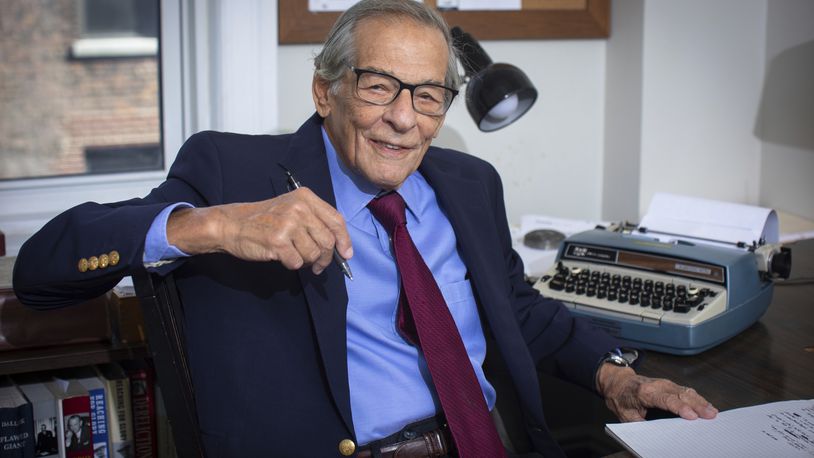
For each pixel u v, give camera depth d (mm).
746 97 2369
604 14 2289
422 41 1111
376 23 1110
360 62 1111
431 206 1345
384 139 1132
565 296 1521
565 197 2412
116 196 2061
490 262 1345
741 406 1201
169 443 1522
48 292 1071
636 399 1221
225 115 1946
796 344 1453
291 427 1126
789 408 1162
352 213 1245
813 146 2225
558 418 1496
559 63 2314
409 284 1199
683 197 1672
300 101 2072
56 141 2129
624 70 2297
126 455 1483
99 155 2154
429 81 1119
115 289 1415
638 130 2268
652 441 1062
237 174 1195
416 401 1211
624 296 1476
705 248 1525
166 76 2047
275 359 1146
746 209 1592
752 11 2320
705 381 1299
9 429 1345
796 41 2240
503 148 2301
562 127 2363
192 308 1151
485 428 1185
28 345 1355
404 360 1225
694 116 2307
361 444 1186
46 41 2111
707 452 1027
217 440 1116
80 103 2148
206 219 1007
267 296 1162
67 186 2035
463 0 2133
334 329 1141
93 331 1393
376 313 1232
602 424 1385
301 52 2045
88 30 2111
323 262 1022
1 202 1979
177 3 2008
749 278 1473
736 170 2412
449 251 1329
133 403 1483
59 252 1052
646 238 1610
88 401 1404
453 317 1284
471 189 1372
